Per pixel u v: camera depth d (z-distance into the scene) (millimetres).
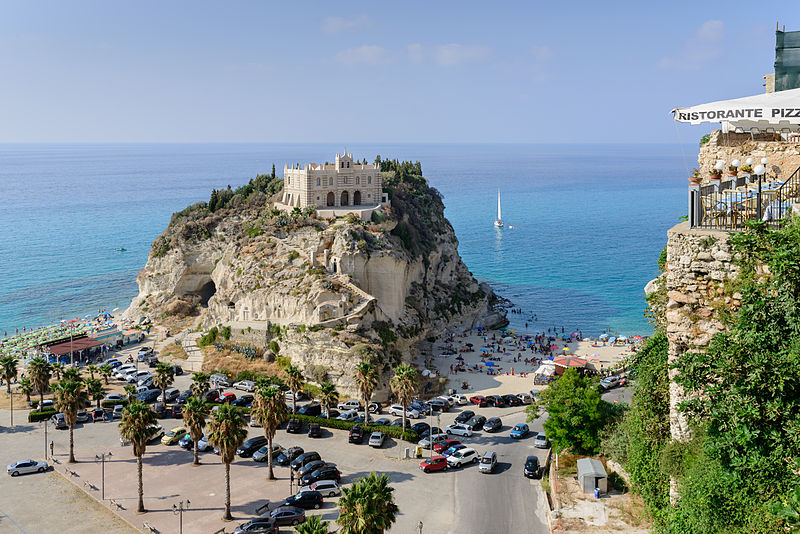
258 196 181250
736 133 40031
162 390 111000
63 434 99875
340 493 78750
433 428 102125
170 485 82625
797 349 23125
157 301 172875
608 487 65438
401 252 146625
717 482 24984
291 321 135000
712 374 24969
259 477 85250
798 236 23969
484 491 78875
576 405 76688
